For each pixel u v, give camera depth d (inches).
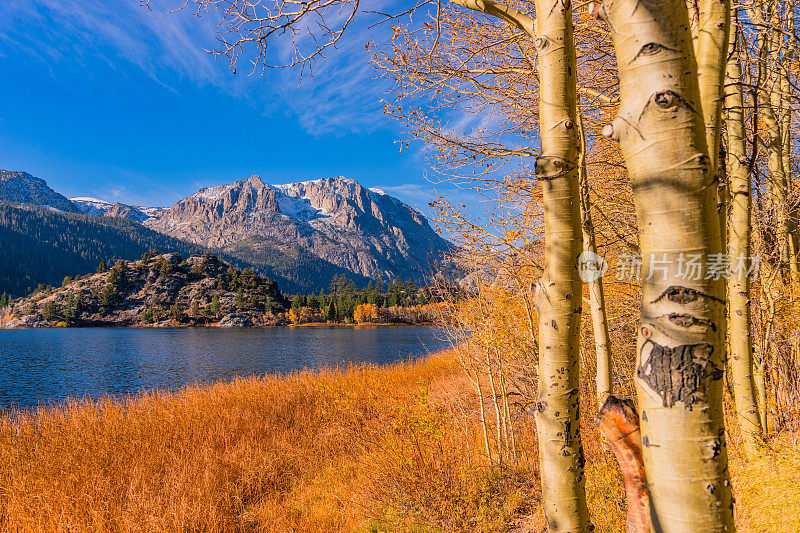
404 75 165.2
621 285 231.3
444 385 414.0
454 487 190.5
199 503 221.9
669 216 33.8
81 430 365.1
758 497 111.1
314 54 101.5
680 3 33.9
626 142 36.6
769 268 162.9
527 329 235.5
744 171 125.6
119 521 213.5
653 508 34.9
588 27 149.8
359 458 271.1
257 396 462.6
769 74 149.7
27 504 227.0
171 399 476.7
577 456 57.4
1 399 826.2
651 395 34.8
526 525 166.2
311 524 206.8
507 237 195.6
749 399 132.0
